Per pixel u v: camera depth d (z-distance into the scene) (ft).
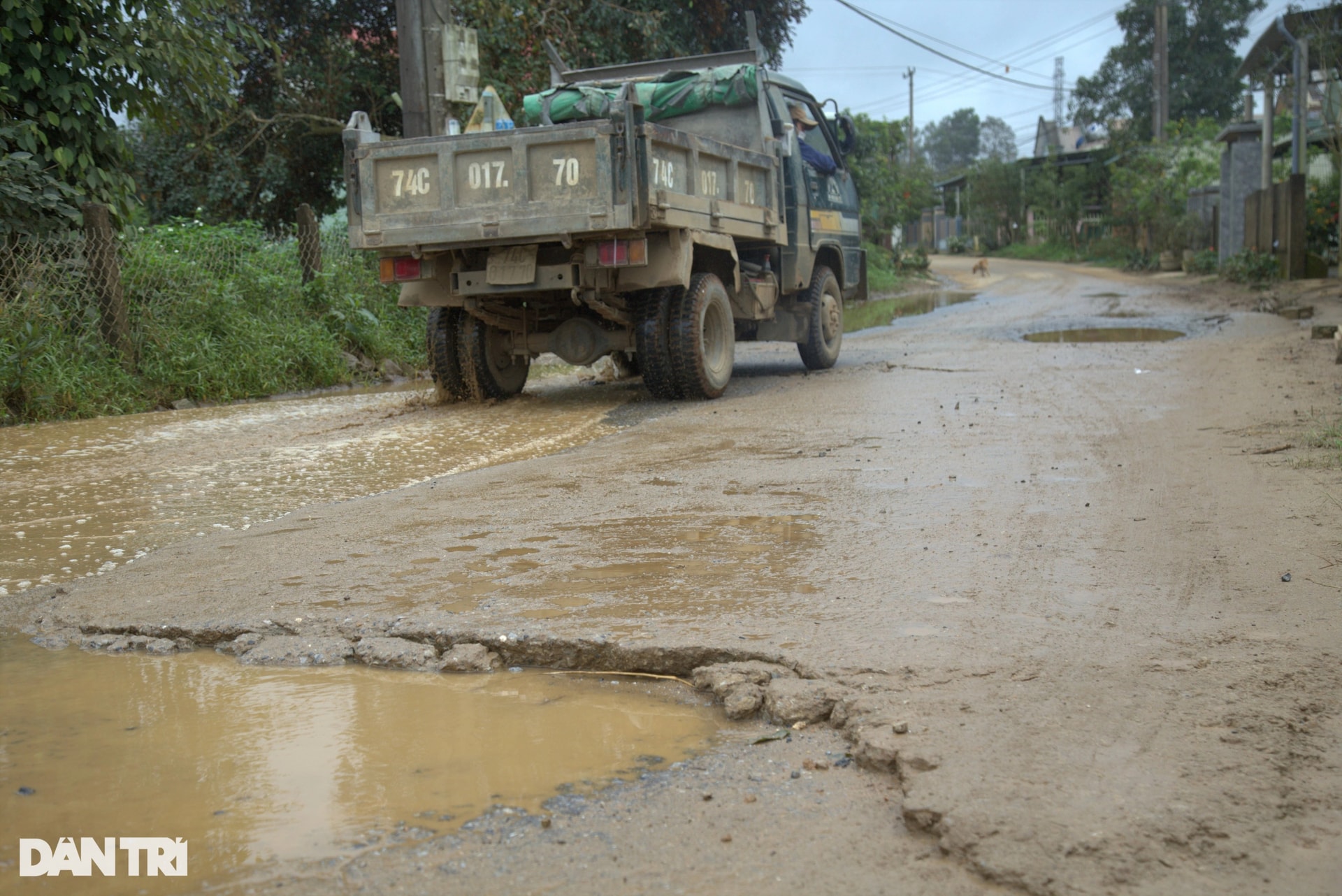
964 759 7.41
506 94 53.21
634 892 6.18
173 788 7.76
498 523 15.44
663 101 32.12
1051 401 26.00
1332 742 7.57
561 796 7.50
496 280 26.08
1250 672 8.83
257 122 59.77
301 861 6.68
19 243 30.40
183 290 34.71
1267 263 73.77
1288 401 23.81
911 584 11.64
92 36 32.30
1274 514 14.07
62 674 10.19
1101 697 8.42
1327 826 6.51
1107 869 6.11
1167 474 17.01
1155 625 10.05
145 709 9.27
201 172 61.16
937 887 6.10
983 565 12.26
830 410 25.96
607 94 32.27
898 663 9.25
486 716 9.07
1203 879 6.03
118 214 33.71
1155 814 6.63
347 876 6.48
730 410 26.91
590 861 6.56
